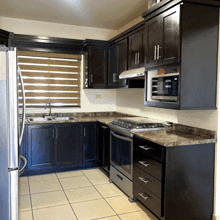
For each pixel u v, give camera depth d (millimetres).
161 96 2424
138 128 2688
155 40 2521
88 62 3959
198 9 2160
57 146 3676
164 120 3061
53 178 3465
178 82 2141
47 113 4070
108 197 2834
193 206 2199
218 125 2230
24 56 3945
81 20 3934
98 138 3822
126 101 4141
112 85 3924
